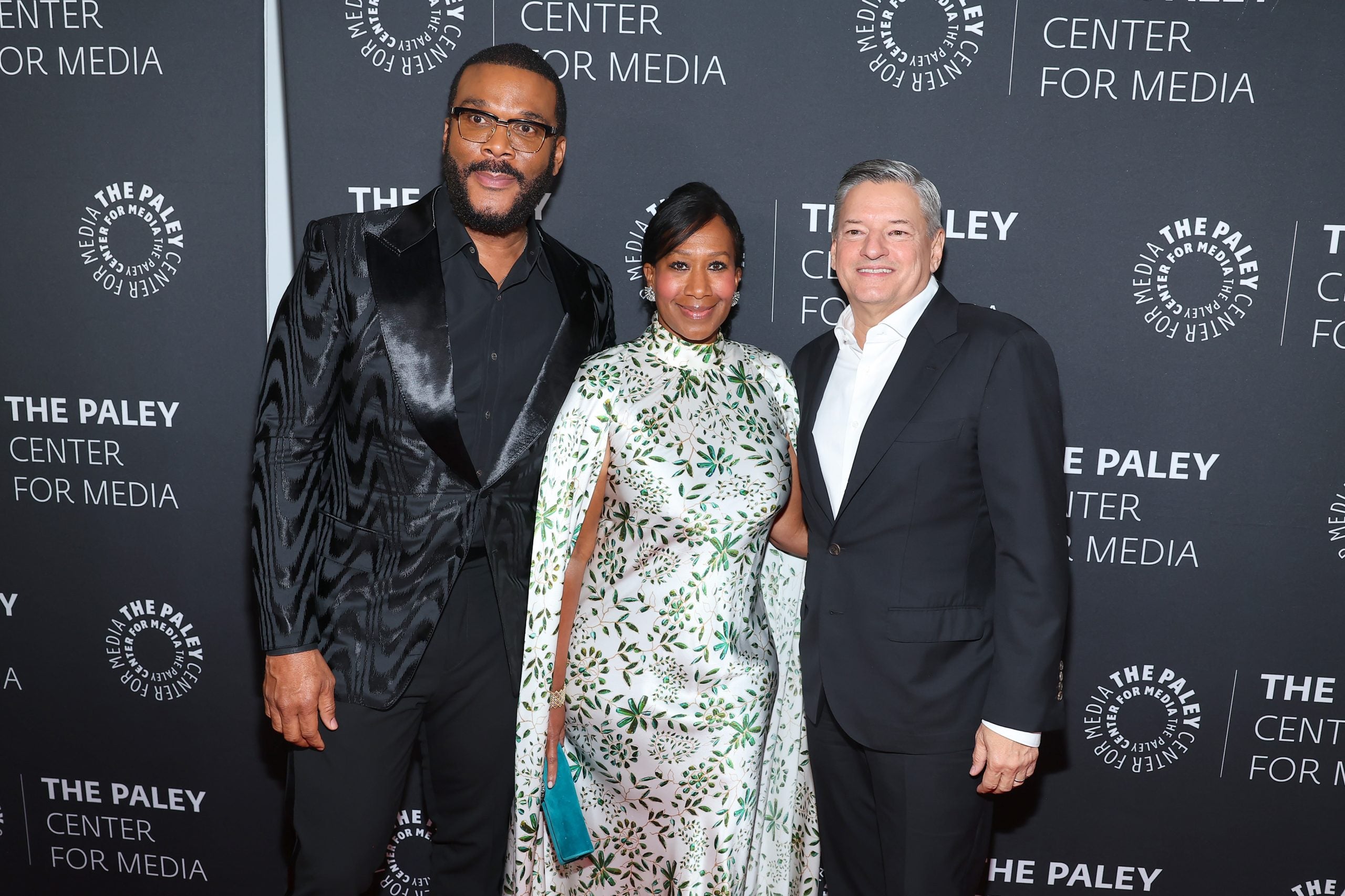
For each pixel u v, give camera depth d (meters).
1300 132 1.98
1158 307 2.05
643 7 2.01
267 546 1.59
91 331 2.16
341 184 2.09
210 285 2.13
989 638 1.62
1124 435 2.10
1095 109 2.00
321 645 1.66
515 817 1.72
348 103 2.06
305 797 1.68
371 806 1.70
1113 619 2.16
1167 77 1.99
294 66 2.05
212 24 2.05
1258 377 2.06
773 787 1.92
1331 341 2.04
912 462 1.56
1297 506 2.09
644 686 1.68
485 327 1.70
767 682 1.74
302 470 1.62
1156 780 2.20
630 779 1.73
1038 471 1.51
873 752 1.67
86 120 2.09
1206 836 2.21
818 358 1.79
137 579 2.24
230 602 2.23
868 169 1.61
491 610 1.76
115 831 2.33
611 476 1.66
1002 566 1.55
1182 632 2.15
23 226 2.14
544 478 1.65
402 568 1.65
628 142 2.06
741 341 2.12
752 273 2.10
